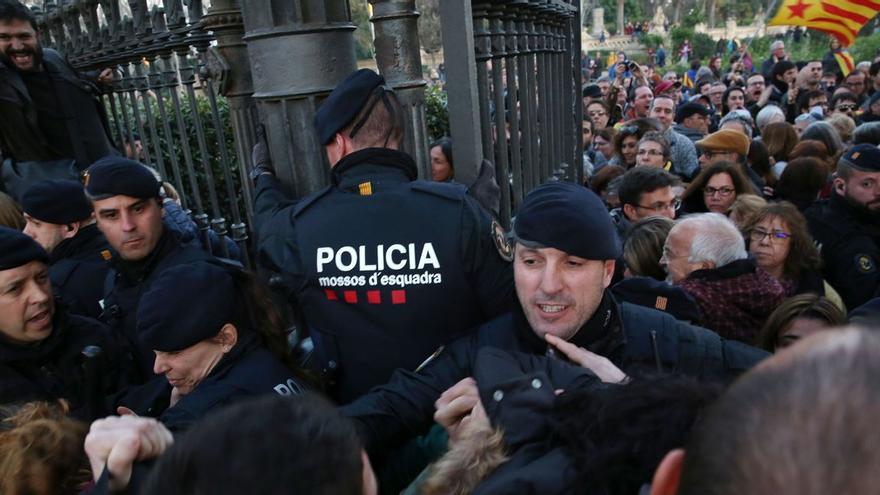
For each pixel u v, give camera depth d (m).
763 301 2.05
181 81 2.31
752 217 2.70
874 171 2.77
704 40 30.34
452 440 1.17
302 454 0.67
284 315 2.04
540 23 2.54
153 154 4.11
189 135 4.32
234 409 0.73
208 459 0.66
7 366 1.79
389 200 1.54
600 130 6.10
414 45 1.81
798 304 1.89
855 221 2.89
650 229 2.57
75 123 3.08
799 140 5.08
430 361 1.50
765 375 0.48
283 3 1.72
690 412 0.78
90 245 2.45
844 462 0.40
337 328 1.59
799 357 0.47
